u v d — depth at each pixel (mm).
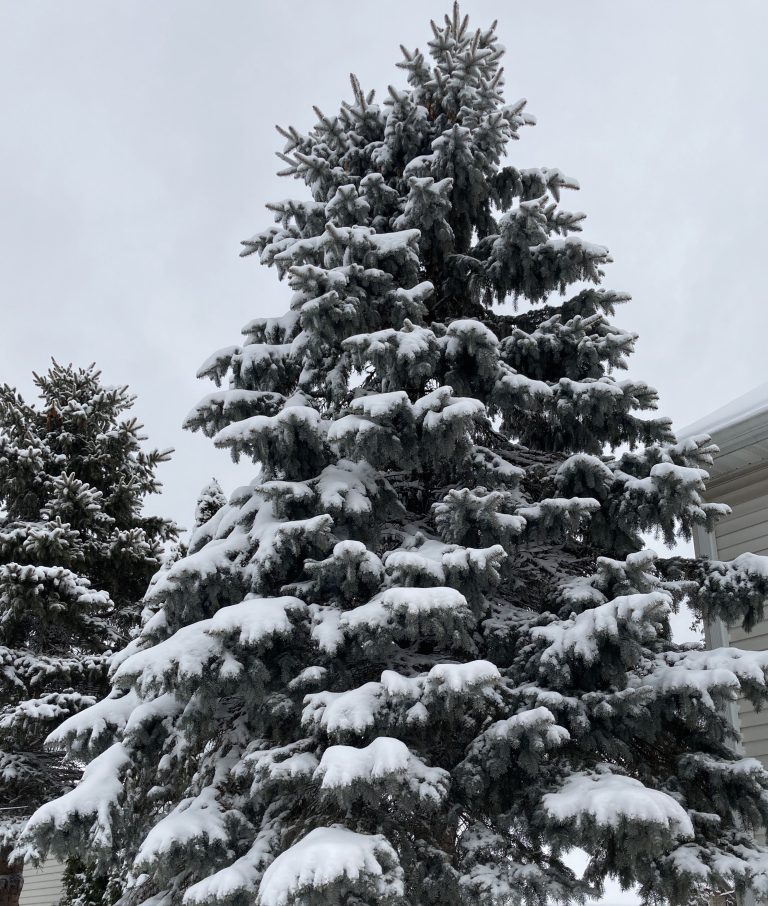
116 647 11289
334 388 6344
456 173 7039
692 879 4285
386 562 4633
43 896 13578
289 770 4469
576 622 4887
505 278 7055
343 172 7086
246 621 4535
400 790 4156
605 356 6730
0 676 9805
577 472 5945
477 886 4355
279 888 3463
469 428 5359
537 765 4523
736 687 4484
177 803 5652
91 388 13219
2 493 11602
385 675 4207
